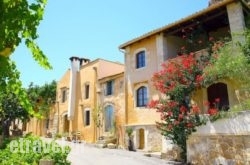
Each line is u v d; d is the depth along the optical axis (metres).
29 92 30.66
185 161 12.63
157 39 17.66
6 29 1.86
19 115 20.45
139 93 18.41
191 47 17.22
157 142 16.09
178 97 12.70
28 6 1.98
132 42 19.14
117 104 21.08
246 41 11.52
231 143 10.92
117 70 26.55
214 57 13.01
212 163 11.37
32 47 2.07
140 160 13.38
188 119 12.23
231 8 13.83
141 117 17.73
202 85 12.65
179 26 16.23
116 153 15.91
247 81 11.73
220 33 16.80
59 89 30.72
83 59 28.77
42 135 32.19
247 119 10.58
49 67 2.13
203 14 14.61
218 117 11.52
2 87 2.06
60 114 29.48
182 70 13.05
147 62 18.19
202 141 11.89
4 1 1.83
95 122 23.06
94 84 24.70
